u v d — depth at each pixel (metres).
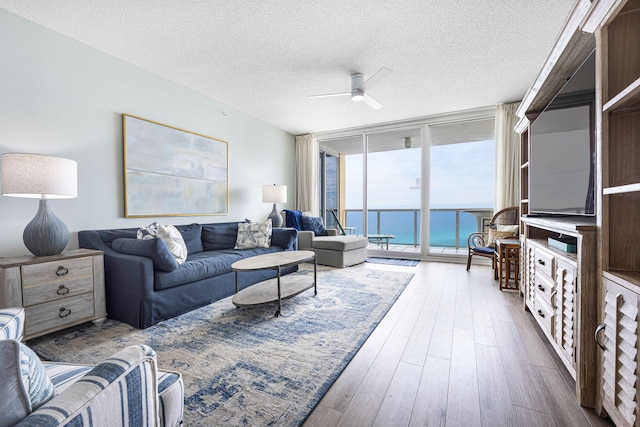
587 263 1.26
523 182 2.96
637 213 1.16
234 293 3.00
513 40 2.49
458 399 1.34
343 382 1.47
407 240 6.02
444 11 2.12
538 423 1.18
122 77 2.86
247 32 2.39
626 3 1.12
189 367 1.60
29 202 2.26
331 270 4.00
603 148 1.20
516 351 1.78
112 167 2.79
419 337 1.97
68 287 2.05
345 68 3.00
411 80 3.29
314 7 2.08
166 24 2.29
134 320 2.17
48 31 2.34
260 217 4.83
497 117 4.09
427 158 4.73
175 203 3.38
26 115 2.23
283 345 1.85
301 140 5.73
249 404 1.30
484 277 3.61
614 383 1.09
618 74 1.18
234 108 4.24
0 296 1.79
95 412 0.56
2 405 0.48
